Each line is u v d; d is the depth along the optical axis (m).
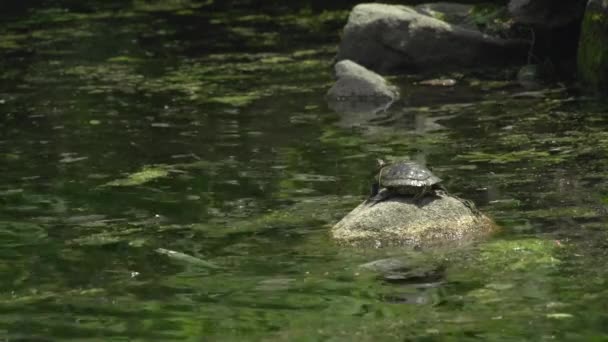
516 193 22.52
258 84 36.25
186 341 15.22
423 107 32.06
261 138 28.80
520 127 28.66
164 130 30.03
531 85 34.31
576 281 17.11
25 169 26.11
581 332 15.02
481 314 15.84
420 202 20.22
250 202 22.73
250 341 15.12
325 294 17.00
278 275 18.05
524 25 38.19
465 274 17.72
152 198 23.30
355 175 24.59
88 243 20.20
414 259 18.58
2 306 16.86
